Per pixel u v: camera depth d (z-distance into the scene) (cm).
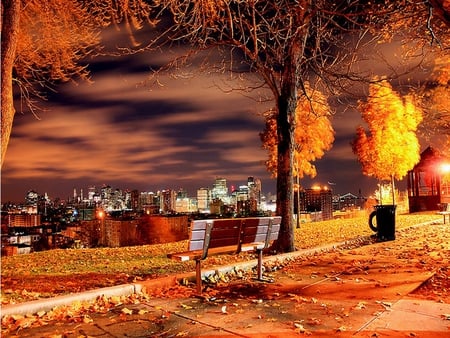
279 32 1200
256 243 837
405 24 1066
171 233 2764
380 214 1440
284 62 1215
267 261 988
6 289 770
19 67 1152
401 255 1077
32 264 1181
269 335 510
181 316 589
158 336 514
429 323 545
